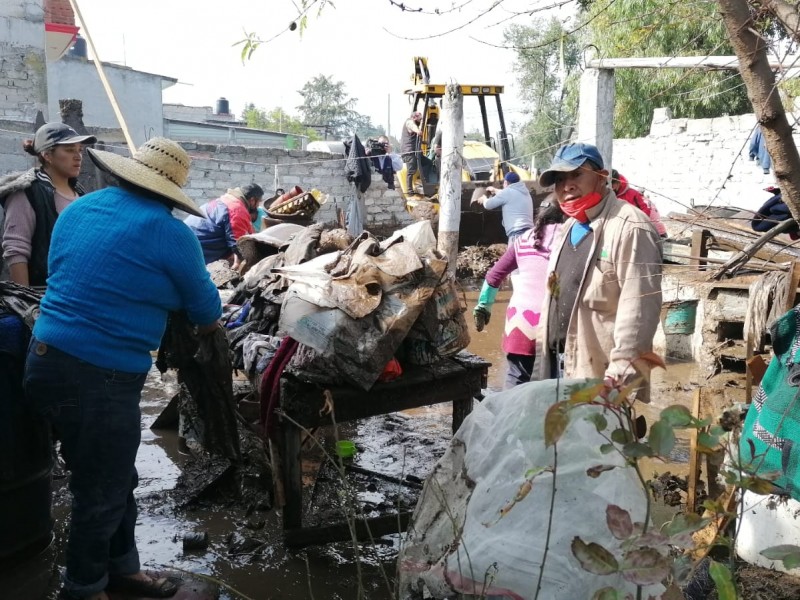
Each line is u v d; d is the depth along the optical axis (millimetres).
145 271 2834
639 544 1593
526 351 3986
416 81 15250
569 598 2000
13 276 4156
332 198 16359
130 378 2873
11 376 3201
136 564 3193
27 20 13805
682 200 14094
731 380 5664
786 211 4777
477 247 13281
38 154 4328
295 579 3398
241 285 4633
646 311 3152
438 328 3658
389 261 3529
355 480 4418
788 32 2109
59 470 4559
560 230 3613
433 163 14305
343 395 3533
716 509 1780
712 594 2439
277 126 44812
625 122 16578
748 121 12914
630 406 1791
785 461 2547
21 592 3252
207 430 3633
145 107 23875
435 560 2350
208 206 6934
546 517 2102
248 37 2885
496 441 2314
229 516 4023
